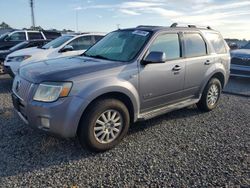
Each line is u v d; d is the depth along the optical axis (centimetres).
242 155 380
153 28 471
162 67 444
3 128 456
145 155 374
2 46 1345
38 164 343
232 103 669
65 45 855
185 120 526
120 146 401
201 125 501
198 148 400
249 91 822
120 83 381
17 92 395
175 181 311
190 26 545
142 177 318
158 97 451
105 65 389
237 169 340
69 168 336
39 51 830
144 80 417
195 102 537
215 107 613
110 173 326
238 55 965
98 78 365
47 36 1499
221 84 610
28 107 355
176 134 453
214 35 587
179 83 485
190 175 324
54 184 300
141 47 429
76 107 342
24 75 389
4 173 320
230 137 446
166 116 546
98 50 486
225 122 521
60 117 339
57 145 396
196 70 518
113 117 383
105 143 380
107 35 534
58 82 341
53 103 337
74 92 343
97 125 370
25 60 778
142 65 415
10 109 566
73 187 296
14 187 293
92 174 323
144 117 432
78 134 365
